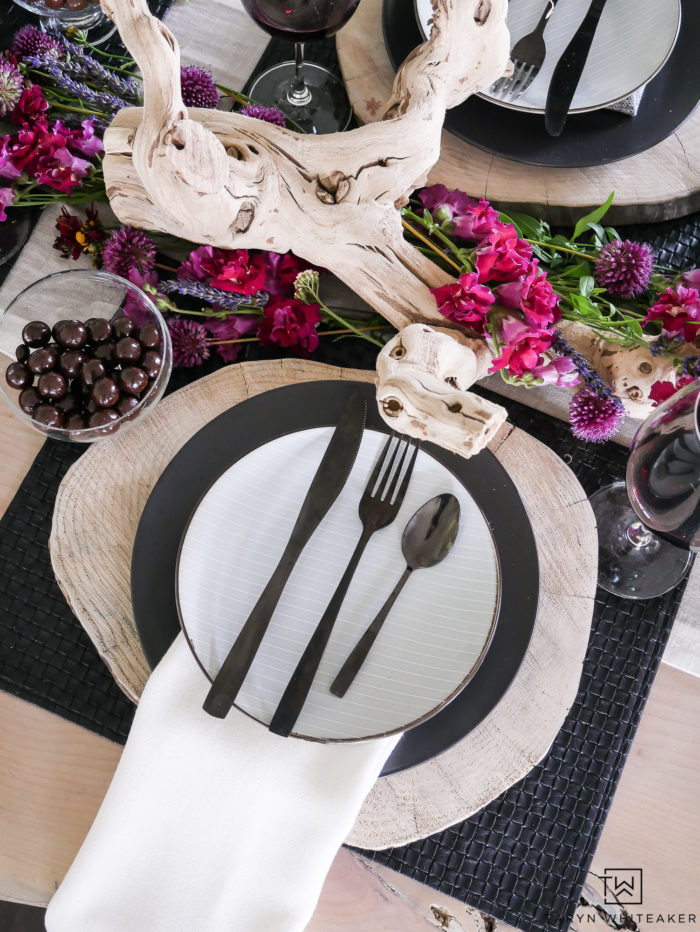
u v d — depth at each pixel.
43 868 0.71
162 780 0.63
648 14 0.81
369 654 0.64
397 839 0.66
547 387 0.82
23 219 0.86
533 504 0.75
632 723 0.73
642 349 0.75
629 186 0.85
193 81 0.80
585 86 0.81
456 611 0.65
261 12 0.71
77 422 0.71
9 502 0.79
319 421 0.73
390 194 0.70
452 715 0.65
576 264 0.83
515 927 0.69
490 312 0.69
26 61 0.84
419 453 0.69
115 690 0.73
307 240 0.71
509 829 0.70
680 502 0.62
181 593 0.64
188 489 0.71
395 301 0.73
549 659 0.71
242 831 0.63
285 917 0.62
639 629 0.76
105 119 0.83
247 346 0.83
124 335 0.72
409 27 0.85
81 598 0.71
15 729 0.73
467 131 0.83
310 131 0.88
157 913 0.62
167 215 0.68
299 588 0.67
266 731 0.64
